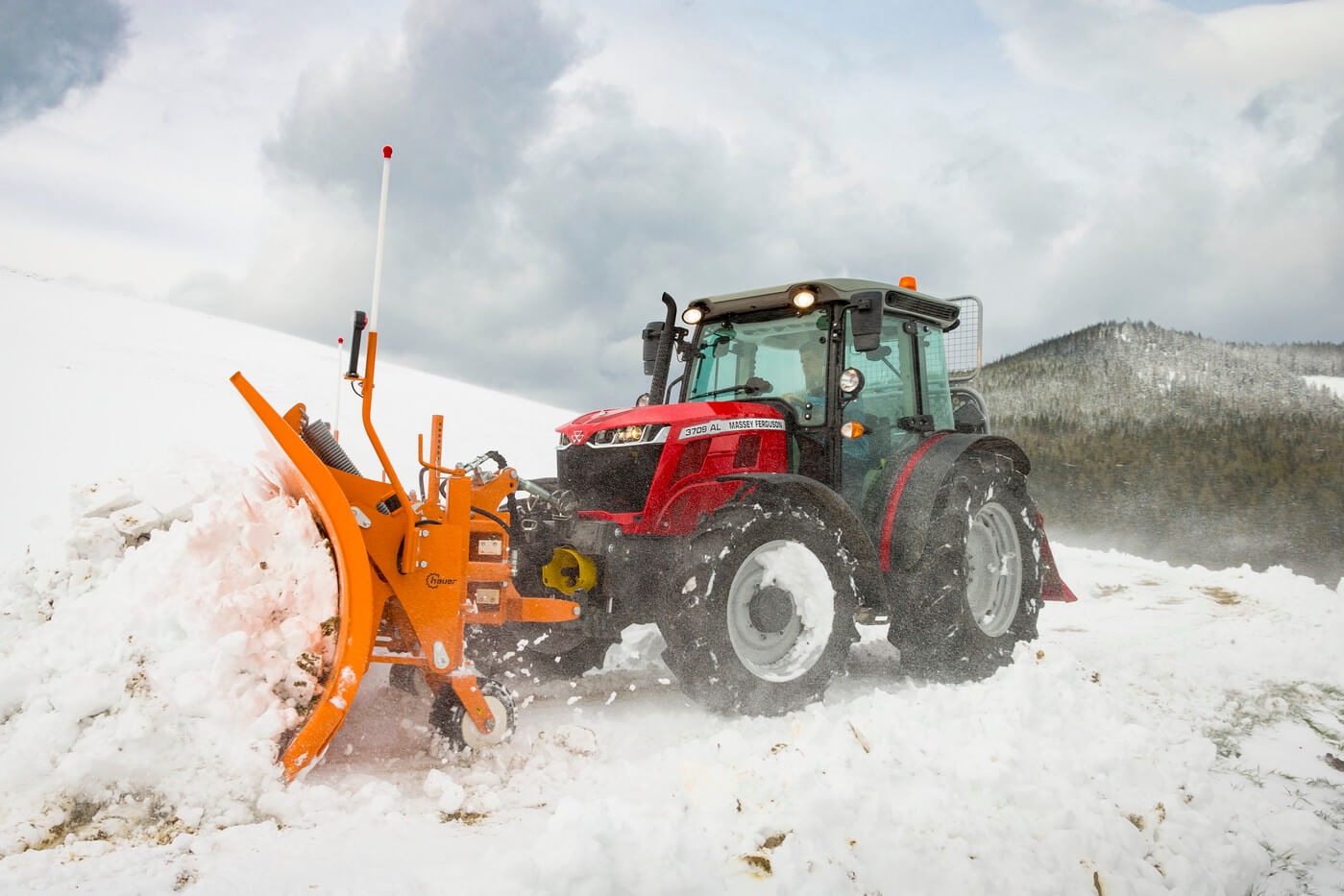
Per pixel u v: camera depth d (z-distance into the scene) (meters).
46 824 2.01
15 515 8.99
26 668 2.26
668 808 2.22
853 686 4.14
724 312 4.59
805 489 3.65
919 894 1.94
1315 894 2.12
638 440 3.85
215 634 2.35
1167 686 4.14
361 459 13.80
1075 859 2.10
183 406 19.34
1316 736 3.42
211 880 1.80
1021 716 2.93
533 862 1.85
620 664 4.34
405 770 2.70
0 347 25.44
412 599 2.71
